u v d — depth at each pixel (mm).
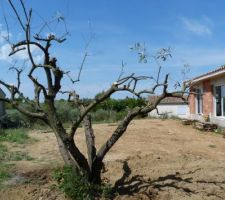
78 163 9047
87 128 9555
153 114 35875
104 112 32125
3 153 13828
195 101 28266
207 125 21234
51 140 17500
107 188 9109
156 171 10664
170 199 8945
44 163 12156
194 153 13648
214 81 23766
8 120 27125
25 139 17484
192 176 10242
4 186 9781
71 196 8820
